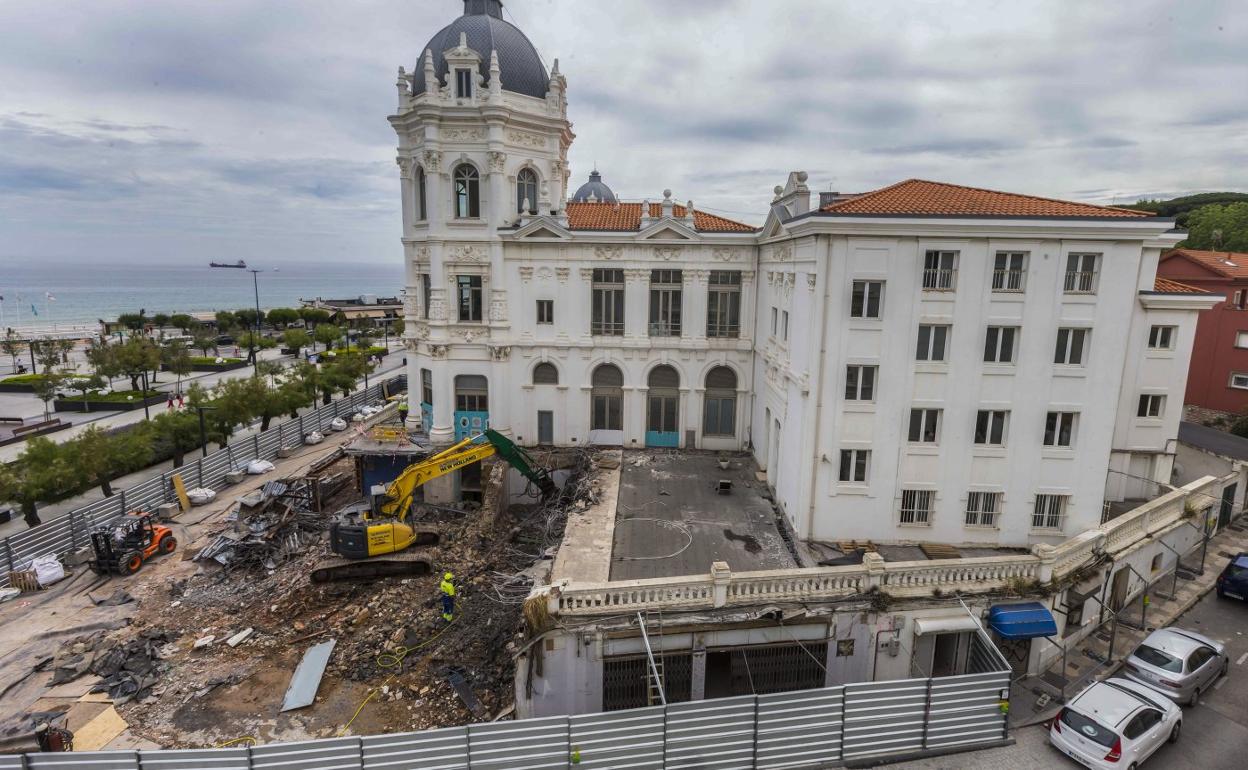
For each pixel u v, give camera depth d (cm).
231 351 10531
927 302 2334
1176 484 3375
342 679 2072
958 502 2473
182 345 8375
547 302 3600
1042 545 2114
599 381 3700
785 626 1969
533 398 3694
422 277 3722
